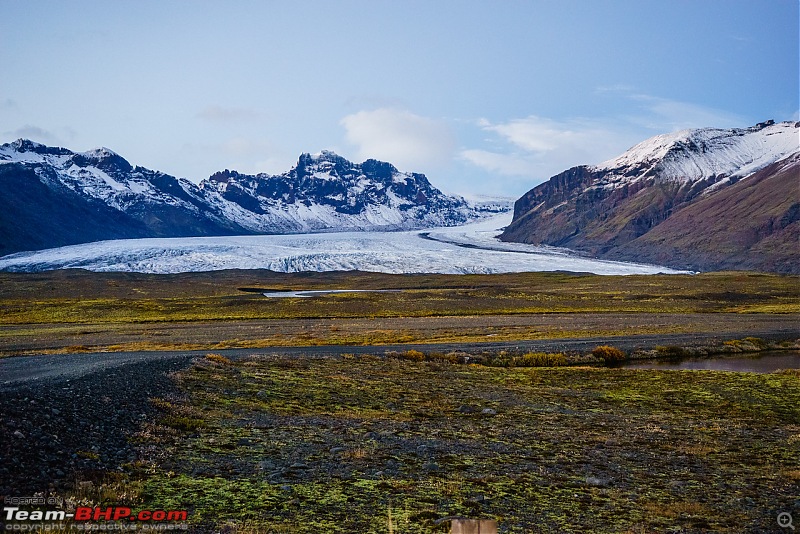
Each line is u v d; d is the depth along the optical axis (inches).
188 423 989.8
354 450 909.2
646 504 738.8
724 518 701.9
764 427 1279.5
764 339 3201.3
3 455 658.8
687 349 2888.8
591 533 628.7
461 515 647.8
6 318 4532.5
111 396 1060.5
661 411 1450.5
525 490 767.7
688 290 6830.7
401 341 3112.7
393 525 607.5
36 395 941.2
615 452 1011.9
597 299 5826.8
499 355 2615.7
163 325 4052.7
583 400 1573.6
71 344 2876.5
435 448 968.3
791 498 789.9
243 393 1371.8
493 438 1076.5
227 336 3287.4
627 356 2731.3
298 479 749.9
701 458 994.1
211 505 633.6
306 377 1699.1
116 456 763.4
